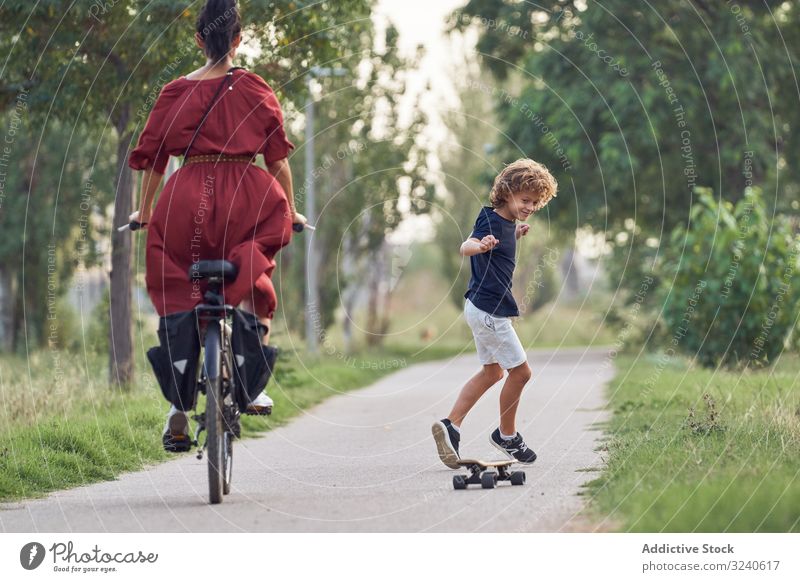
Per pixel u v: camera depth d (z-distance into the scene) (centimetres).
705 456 2069
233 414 1912
